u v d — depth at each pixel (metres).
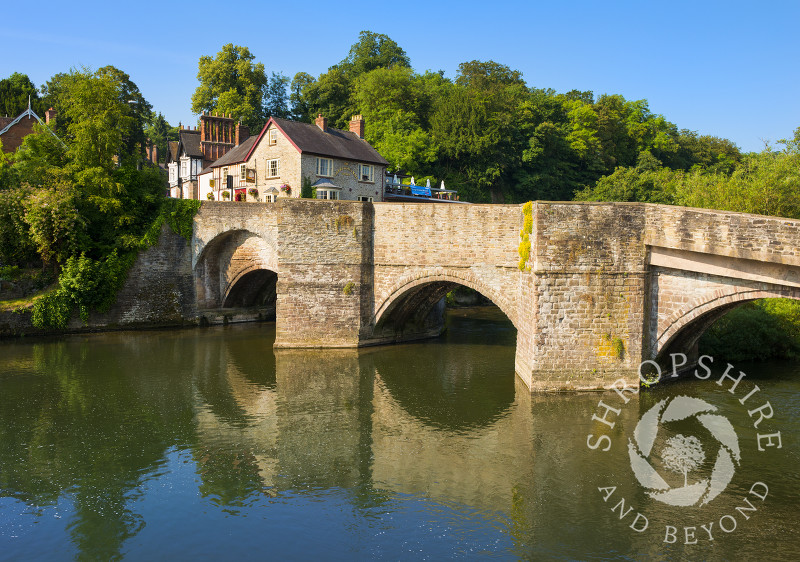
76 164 37.00
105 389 24.03
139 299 36.75
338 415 21.23
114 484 15.91
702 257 20.61
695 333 24.53
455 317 43.62
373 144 62.12
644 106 89.94
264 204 35.75
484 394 23.25
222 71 65.56
